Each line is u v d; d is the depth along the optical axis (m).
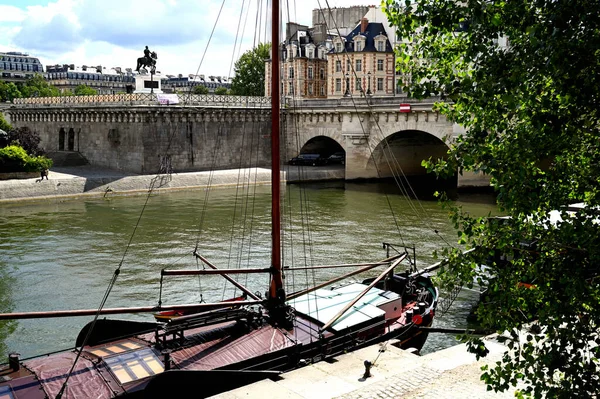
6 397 12.26
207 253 34.09
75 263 31.67
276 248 17.72
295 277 28.91
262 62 113.69
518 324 8.70
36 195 53.91
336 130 72.38
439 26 8.95
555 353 7.60
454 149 9.21
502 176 8.32
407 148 73.62
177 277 29.08
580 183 8.61
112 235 38.88
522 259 8.88
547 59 7.60
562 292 7.86
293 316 17.11
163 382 13.14
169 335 15.64
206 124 70.88
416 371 13.36
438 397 11.94
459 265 9.09
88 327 15.44
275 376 13.95
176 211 48.72
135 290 26.98
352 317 17.42
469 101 9.00
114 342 15.56
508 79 8.04
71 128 77.94
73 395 12.42
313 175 70.38
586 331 7.64
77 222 43.31
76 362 13.35
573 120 7.84
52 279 28.70
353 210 49.56
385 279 21.28
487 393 12.09
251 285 27.70
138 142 65.94
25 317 13.18
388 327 18.09
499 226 8.80
